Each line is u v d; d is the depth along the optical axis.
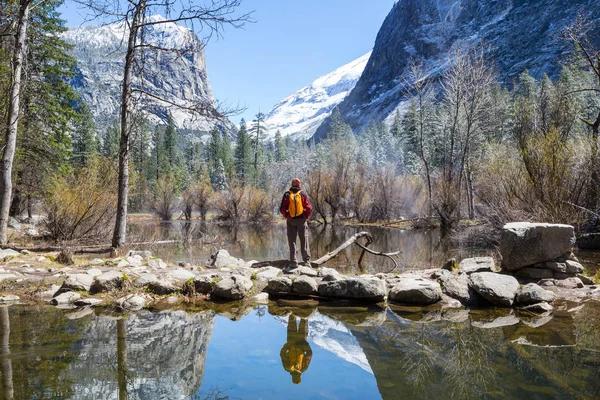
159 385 2.59
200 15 8.10
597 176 9.43
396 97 167.75
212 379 2.73
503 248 6.00
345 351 3.35
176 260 9.72
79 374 2.72
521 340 3.57
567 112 12.45
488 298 5.00
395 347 3.46
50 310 4.58
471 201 22.83
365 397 2.43
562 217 9.14
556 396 2.42
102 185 11.55
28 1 8.28
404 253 11.45
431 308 4.90
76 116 21.14
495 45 150.75
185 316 4.50
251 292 5.50
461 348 3.38
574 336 3.65
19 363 2.91
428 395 2.45
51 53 18.28
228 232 21.36
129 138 8.68
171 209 34.97
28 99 12.63
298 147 95.00
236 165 64.81
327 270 6.44
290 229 6.78
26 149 16.48
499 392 2.49
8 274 5.64
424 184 28.20
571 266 5.61
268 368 2.96
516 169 10.58
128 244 11.06
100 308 4.75
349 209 28.58
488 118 29.55
